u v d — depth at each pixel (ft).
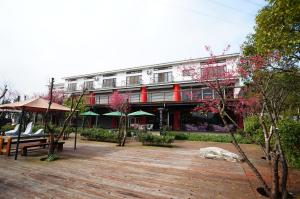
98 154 26.20
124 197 11.64
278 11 13.46
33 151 26.78
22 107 22.79
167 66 83.10
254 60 16.80
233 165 20.47
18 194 11.80
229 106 36.37
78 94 91.66
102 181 14.61
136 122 68.59
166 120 64.49
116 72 95.61
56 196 11.59
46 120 23.66
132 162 21.42
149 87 78.23
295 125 18.84
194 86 68.95
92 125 79.20
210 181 14.97
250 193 12.53
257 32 16.98
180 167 19.38
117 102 58.59
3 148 26.78
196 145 37.78
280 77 18.72
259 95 19.77
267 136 20.24
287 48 14.17
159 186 13.73
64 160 21.81
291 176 16.58
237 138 41.14
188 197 11.82
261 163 21.62
